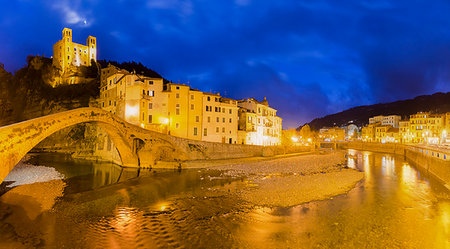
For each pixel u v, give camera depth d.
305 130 169.88
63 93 104.56
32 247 17.17
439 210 26.44
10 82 114.81
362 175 47.50
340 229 20.88
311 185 37.03
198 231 20.11
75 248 17.14
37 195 30.50
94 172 48.41
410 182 42.31
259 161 62.28
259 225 21.50
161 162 52.38
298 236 19.38
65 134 93.50
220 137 72.12
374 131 179.12
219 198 29.77
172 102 66.06
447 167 39.88
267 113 93.62
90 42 134.50
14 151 25.77
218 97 72.31
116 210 25.27
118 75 70.25
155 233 19.72
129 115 62.25
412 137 143.62
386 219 23.48
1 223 21.38
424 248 17.92
